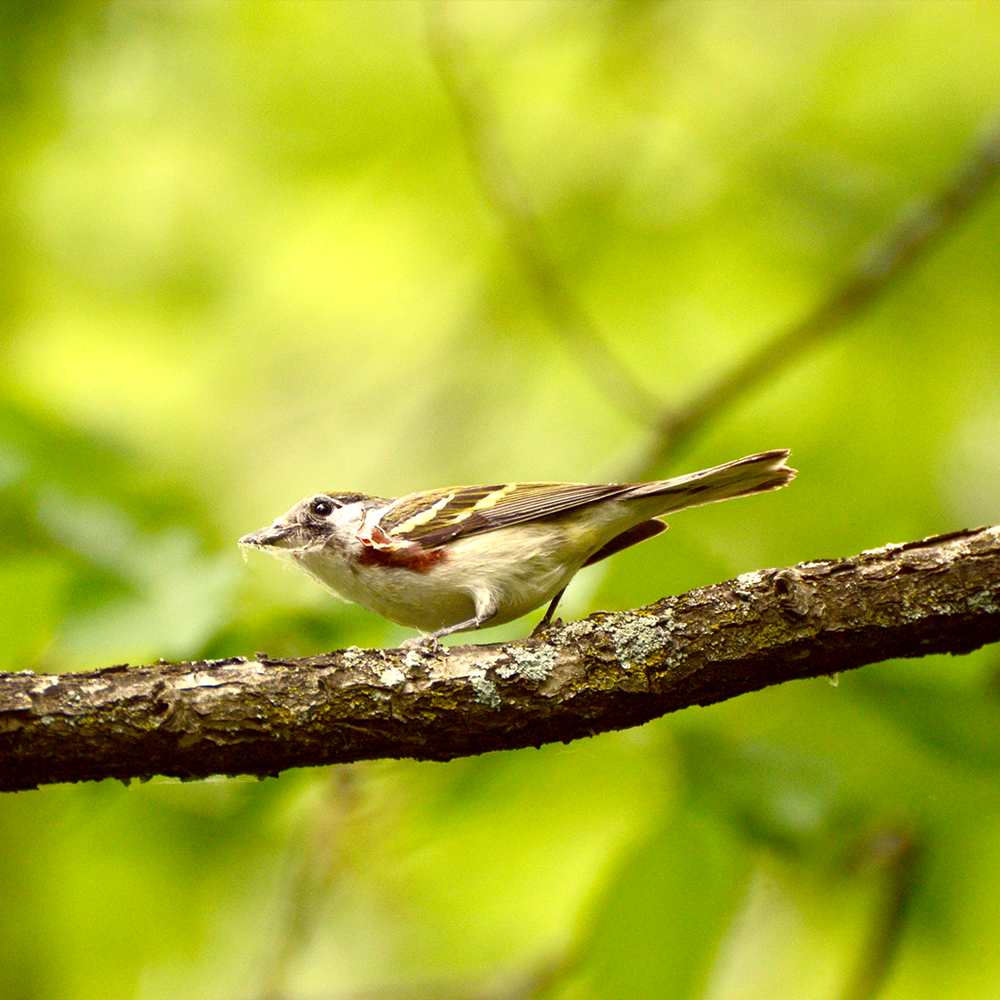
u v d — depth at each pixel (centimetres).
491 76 1316
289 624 766
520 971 891
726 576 784
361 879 903
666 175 1282
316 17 1309
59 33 1225
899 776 742
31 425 891
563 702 601
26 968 944
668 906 686
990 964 777
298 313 1424
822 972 875
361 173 1327
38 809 908
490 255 1355
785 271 1284
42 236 1348
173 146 1338
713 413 1104
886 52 1251
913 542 614
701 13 1295
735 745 745
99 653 704
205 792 870
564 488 816
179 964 959
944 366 1263
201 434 1400
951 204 1095
